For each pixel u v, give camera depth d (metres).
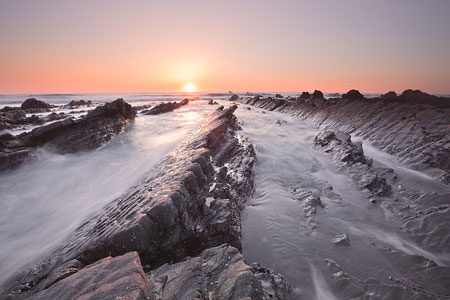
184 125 24.05
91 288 2.95
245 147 14.34
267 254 6.39
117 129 18.64
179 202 5.41
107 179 11.20
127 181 10.80
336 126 21.72
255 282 3.38
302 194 9.60
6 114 16.17
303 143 18.11
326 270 5.80
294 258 6.21
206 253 4.68
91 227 6.17
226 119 17.38
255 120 29.33
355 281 5.38
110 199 8.88
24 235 7.00
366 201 9.61
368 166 12.41
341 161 13.29
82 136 14.77
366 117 19.72
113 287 2.84
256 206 8.92
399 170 12.52
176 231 5.21
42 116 17.84
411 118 15.98
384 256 6.30
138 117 28.97
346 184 11.09
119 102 22.25
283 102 42.91
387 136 16.09
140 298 2.61
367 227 7.87
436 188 10.52
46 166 11.71
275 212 8.36
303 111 31.69
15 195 9.32
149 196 5.75
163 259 4.95
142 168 12.38
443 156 11.80
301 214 8.30
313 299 5.00
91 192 9.91
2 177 10.14
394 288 4.89
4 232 7.12
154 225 4.83
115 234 4.52
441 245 6.75
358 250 6.56
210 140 12.25
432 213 8.00
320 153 15.51
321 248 6.61
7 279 5.08
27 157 11.42
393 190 10.51
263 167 12.90
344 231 7.47
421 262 5.87
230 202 7.05
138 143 16.91
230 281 3.41
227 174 9.62
